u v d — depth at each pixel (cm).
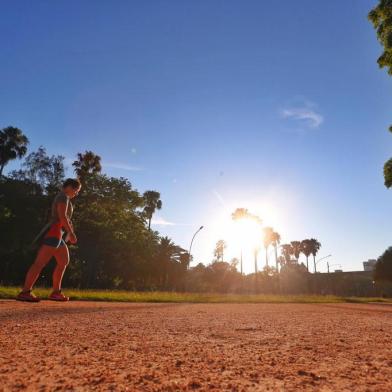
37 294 836
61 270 519
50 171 3991
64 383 127
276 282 8325
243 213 7119
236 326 345
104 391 119
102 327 308
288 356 189
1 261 3416
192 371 151
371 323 409
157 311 541
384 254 6462
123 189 4369
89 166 4147
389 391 123
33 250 3434
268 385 130
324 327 352
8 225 3594
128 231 4294
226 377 141
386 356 191
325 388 126
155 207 6116
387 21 1560
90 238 4059
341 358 184
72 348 202
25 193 3847
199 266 7638
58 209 495
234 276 7512
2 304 505
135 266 4241
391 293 6762
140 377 138
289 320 432
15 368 148
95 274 4084
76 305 568
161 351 200
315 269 8462
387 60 1573
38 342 220
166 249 5116
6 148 3759
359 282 8312
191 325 345
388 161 1672
